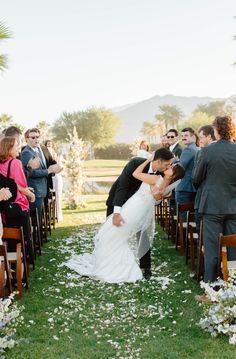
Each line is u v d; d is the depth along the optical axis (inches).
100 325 181.0
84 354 156.3
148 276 247.4
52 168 309.6
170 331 173.9
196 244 275.6
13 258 213.9
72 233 389.1
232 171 194.7
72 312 194.9
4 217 235.3
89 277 249.8
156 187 235.5
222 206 195.8
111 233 246.7
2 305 164.9
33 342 165.9
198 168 201.8
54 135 3331.7
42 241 346.6
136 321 185.0
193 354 154.6
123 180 244.1
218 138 200.5
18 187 233.6
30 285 234.4
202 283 173.0
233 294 165.6
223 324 167.6
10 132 257.3
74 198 580.1
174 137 336.8
